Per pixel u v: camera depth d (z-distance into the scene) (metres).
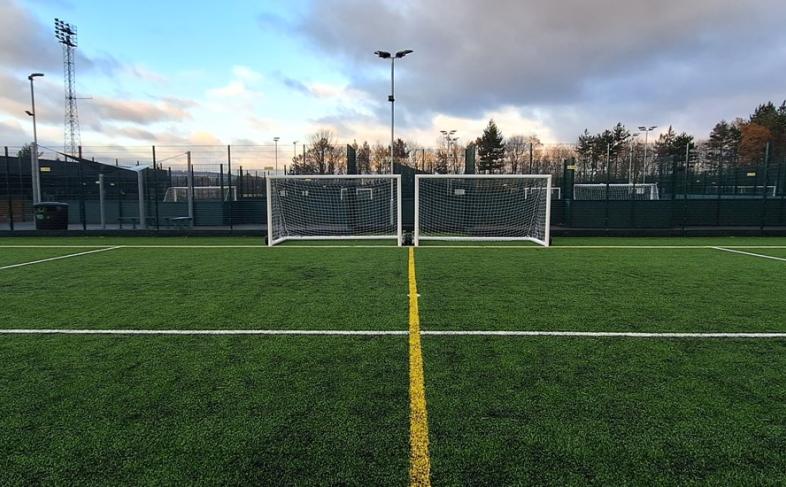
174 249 10.93
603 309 5.22
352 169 14.80
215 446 2.45
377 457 2.35
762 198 14.70
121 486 2.13
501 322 4.72
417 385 3.20
